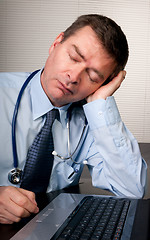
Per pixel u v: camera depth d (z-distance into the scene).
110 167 0.95
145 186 0.97
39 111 0.91
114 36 0.82
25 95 0.94
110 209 0.66
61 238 0.51
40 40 4.71
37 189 0.90
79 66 0.80
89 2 4.70
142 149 4.26
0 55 4.69
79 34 0.81
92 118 0.94
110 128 0.93
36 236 0.53
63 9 4.69
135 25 4.75
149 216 0.63
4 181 0.90
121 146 0.94
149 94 4.86
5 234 0.57
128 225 0.58
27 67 4.75
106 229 0.55
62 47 0.83
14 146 0.88
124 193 0.93
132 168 0.93
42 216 0.63
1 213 0.62
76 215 0.62
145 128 4.91
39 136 0.88
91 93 0.94
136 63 4.81
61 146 0.98
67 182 0.99
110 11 4.73
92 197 0.78
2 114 0.91
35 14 4.66
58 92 0.84
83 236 0.52
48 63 0.86
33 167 0.86
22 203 0.62
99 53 0.81
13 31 4.67
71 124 1.02
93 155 1.04
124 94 4.85
